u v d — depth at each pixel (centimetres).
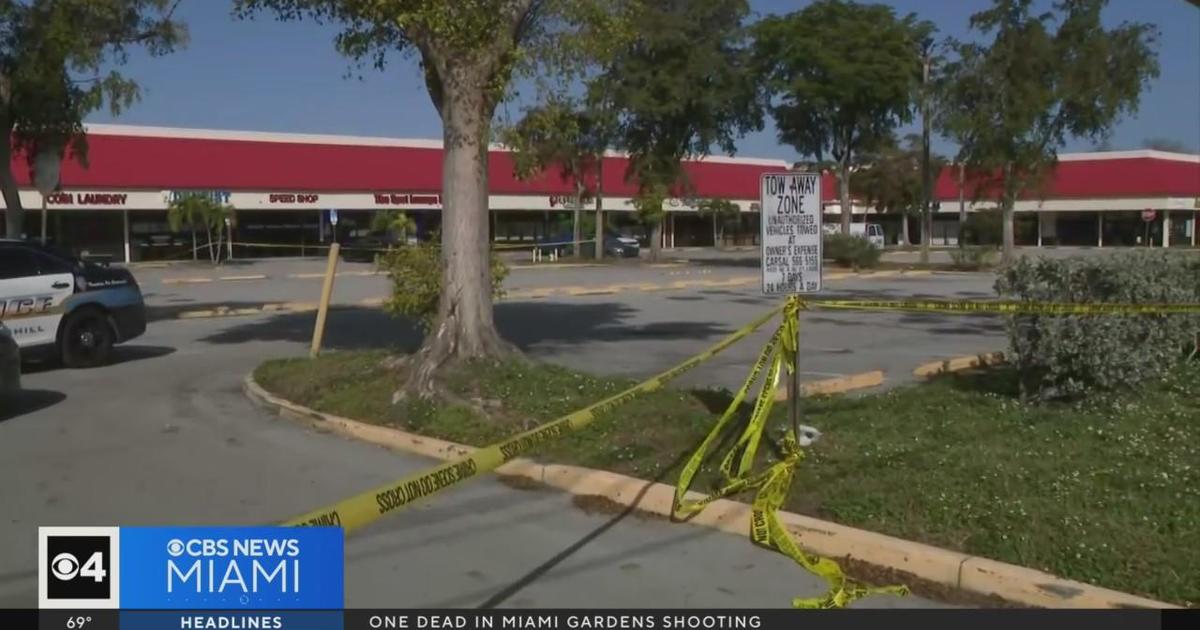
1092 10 3616
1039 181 3866
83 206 4831
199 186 5175
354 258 4959
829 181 7419
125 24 1950
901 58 4281
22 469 881
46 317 1416
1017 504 671
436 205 5925
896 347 1623
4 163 2111
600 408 644
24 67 1958
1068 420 902
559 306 2402
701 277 3559
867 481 733
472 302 1103
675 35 4084
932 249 6316
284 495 803
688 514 729
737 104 4438
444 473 465
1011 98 3688
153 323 2094
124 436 1016
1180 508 660
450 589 607
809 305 809
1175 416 915
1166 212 6438
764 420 783
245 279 3547
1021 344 959
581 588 609
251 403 1186
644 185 4691
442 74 1078
